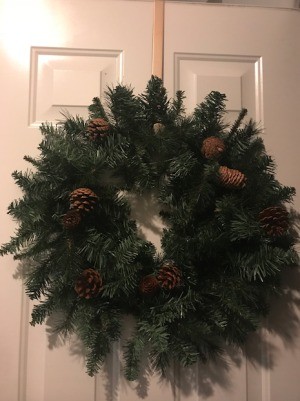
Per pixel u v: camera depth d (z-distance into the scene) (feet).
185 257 2.08
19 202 2.19
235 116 2.52
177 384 2.34
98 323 2.07
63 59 2.50
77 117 2.27
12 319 2.34
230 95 2.53
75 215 1.94
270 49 2.59
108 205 2.18
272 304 2.42
